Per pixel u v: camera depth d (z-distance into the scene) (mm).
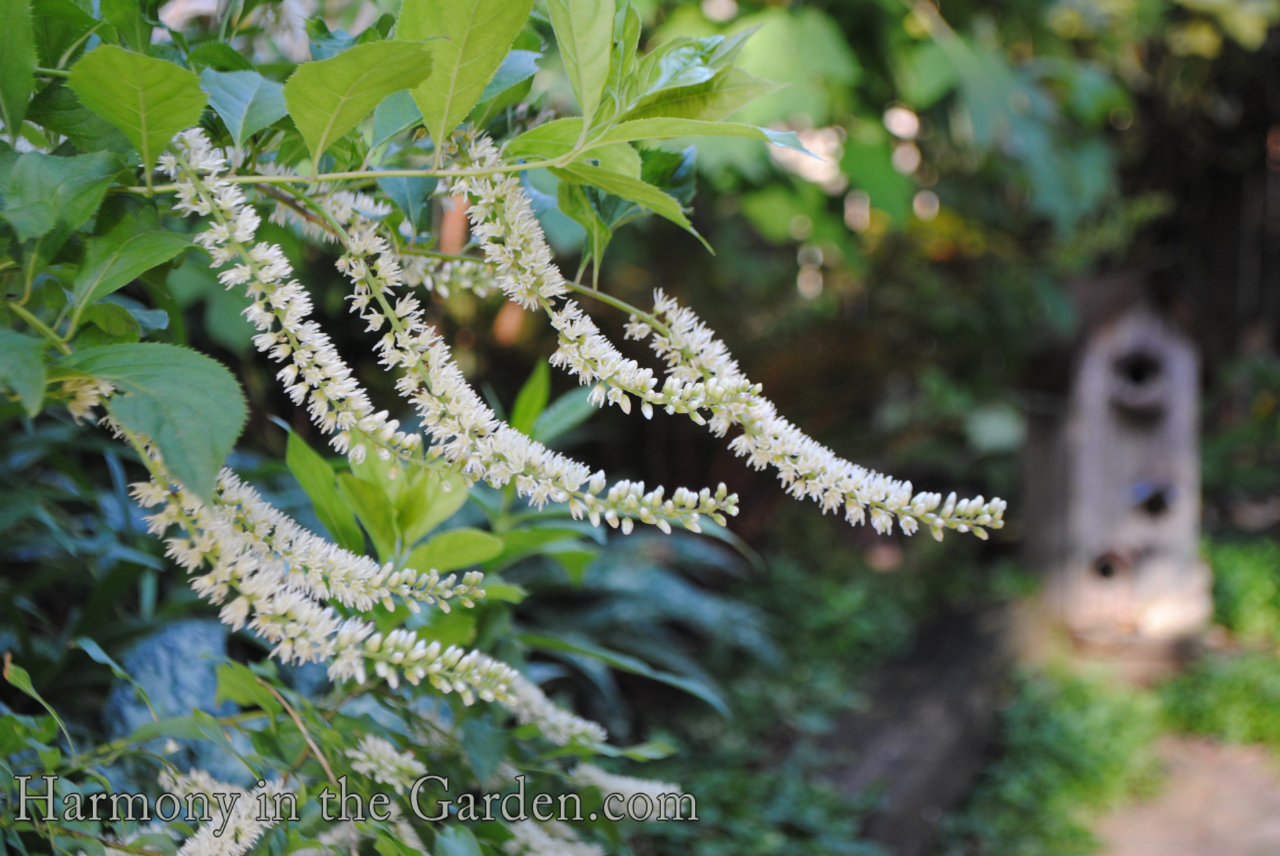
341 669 290
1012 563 2762
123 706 519
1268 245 4934
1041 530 2602
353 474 458
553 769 468
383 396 1275
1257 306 5016
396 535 443
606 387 301
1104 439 2510
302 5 624
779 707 1623
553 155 327
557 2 283
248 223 285
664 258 1965
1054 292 2357
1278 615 2662
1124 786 1912
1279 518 3713
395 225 392
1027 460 2643
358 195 349
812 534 2672
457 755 469
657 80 316
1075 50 2379
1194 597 2527
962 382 2707
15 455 640
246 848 351
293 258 596
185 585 648
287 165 366
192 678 548
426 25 280
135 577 561
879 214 2027
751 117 1145
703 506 290
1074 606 2545
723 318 2229
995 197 2176
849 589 2287
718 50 326
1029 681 2170
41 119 309
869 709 1694
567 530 527
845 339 2410
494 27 280
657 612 1436
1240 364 4777
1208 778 2012
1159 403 2490
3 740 347
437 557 426
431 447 294
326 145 295
